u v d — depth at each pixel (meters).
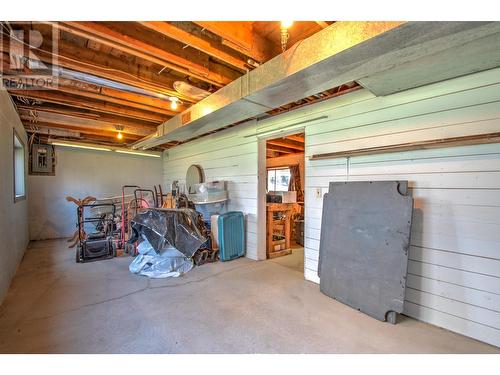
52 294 3.00
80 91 3.35
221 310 2.65
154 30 2.24
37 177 6.12
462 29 1.56
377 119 2.89
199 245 3.91
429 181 2.49
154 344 2.06
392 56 1.90
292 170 7.76
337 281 2.95
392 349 2.04
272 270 3.98
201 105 3.57
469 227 2.26
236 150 5.01
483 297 2.18
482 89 2.20
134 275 3.69
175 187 6.69
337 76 2.24
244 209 4.83
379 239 2.62
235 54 2.56
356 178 3.10
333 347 2.05
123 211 5.11
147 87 3.19
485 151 2.18
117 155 7.28
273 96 2.73
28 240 5.70
